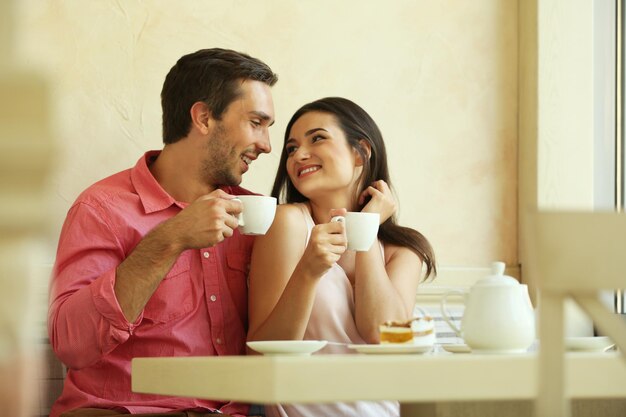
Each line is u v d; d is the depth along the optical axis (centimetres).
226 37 262
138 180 206
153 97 251
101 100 246
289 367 102
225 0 261
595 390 111
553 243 85
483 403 146
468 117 288
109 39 248
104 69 247
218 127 213
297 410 189
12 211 52
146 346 195
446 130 286
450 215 286
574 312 286
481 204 289
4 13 51
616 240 85
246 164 217
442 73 286
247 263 214
